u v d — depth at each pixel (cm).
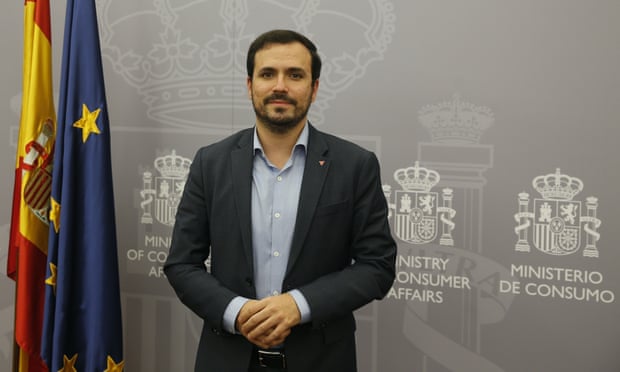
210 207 131
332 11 180
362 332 183
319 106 182
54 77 199
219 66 189
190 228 132
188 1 190
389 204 179
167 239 195
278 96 124
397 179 178
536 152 168
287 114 124
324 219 124
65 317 161
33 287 171
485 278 173
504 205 171
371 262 126
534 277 170
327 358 125
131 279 198
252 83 129
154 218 195
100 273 163
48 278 164
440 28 173
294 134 131
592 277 165
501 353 173
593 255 165
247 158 130
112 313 165
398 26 176
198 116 191
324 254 125
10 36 204
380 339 181
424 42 175
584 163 165
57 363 160
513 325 171
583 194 165
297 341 122
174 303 195
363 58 179
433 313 177
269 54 125
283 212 128
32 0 175
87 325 164
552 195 168
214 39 189
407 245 179
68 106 165
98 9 196
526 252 170
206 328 132
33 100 170
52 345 164
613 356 164
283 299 116
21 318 169
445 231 176
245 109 188
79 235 165
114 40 196
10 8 203
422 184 177
